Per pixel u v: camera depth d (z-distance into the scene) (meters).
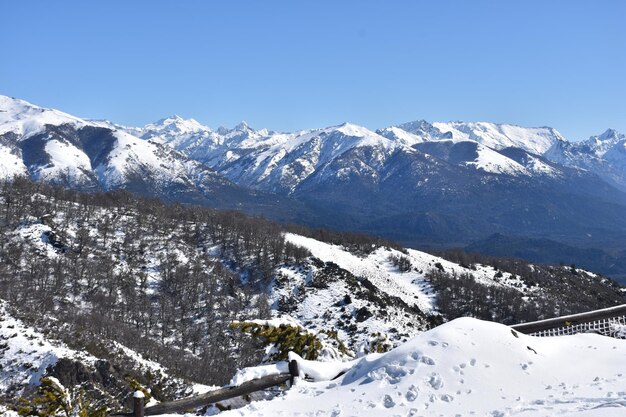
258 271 146.12
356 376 14.58
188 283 135.38
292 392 14.69
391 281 160.62
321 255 164.50
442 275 165.25
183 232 169.00
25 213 155.00
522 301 153.88
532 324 17.12
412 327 119.44
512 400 11.95
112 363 63.88
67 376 57.78
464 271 183.62
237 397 15.62
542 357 13.83
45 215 155.38
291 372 15.62
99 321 101.69
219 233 168.00
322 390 14.42
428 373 13.29
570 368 13.36
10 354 63.91
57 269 127.31
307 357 18.00
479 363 13.37
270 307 131.12
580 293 181.00
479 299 150.00
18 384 58.22
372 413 12.32
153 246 155.12
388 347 20.11
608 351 14.15
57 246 143.12
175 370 81.44
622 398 11.03
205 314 123.81
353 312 122.31
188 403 14.35
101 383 58.03
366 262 175.25
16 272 125.25
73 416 13.23
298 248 159.88
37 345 66.12
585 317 17.34
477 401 12.12
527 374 13.05
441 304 148.00
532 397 11.98
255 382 15.20
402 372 13.59
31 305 105.00
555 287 181.75
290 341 17.92
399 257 186.38
